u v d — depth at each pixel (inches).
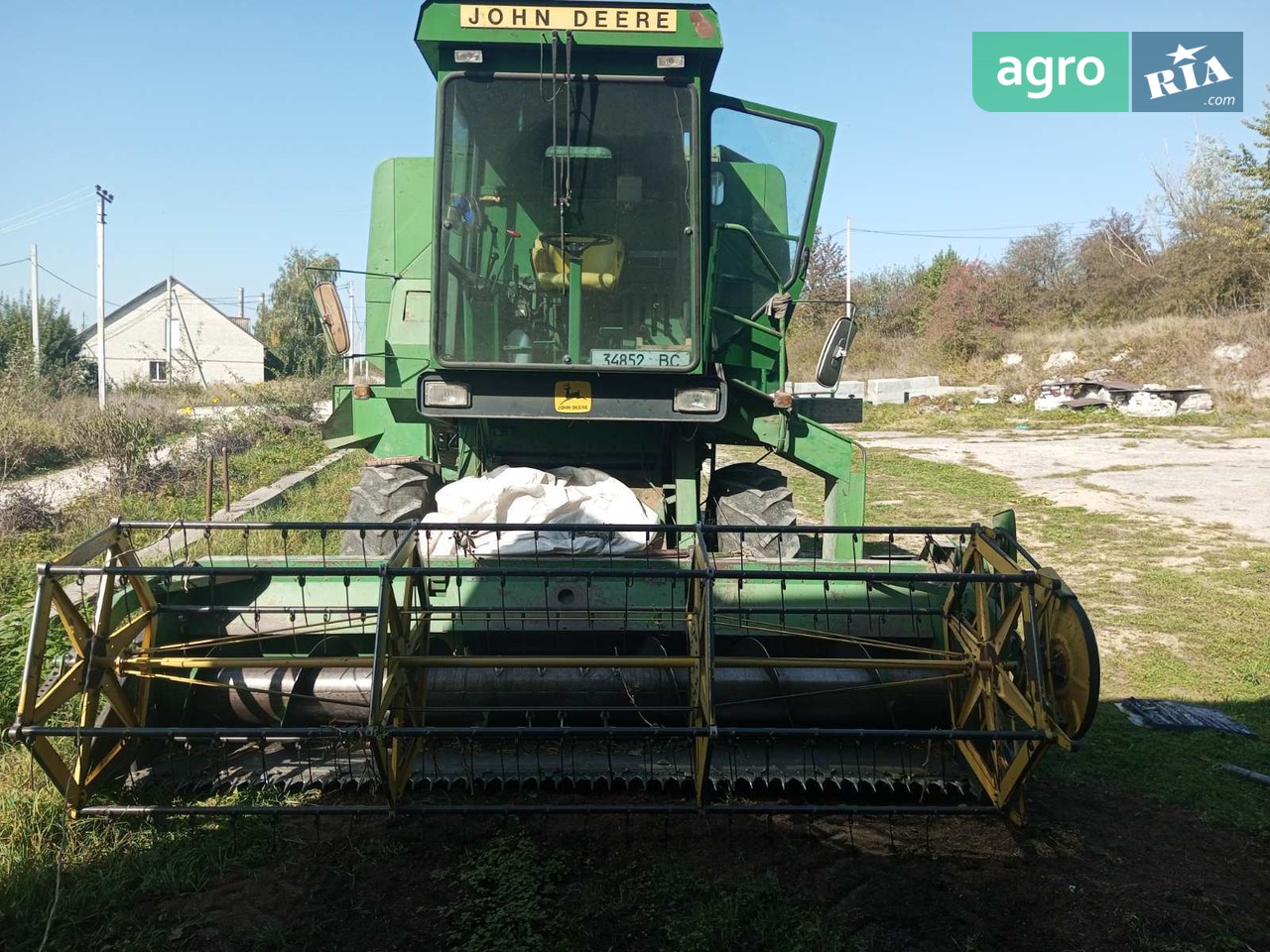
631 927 159.2
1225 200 1477.6
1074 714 179.5
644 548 229.0
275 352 2271.2
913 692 206.1
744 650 216.4
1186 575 414.9
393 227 296.0
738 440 281.6
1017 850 186.9
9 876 168.2
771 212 264.1
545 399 243.6
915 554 243.0
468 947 152.7
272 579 213.0
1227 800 212.1
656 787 203.6
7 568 406.3
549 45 231.1
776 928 156.6
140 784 194.7
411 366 269.6
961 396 1294.3
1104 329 1418.6
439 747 205.6
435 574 180.7
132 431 653.9
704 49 231.8
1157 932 160.9
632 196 239.1
